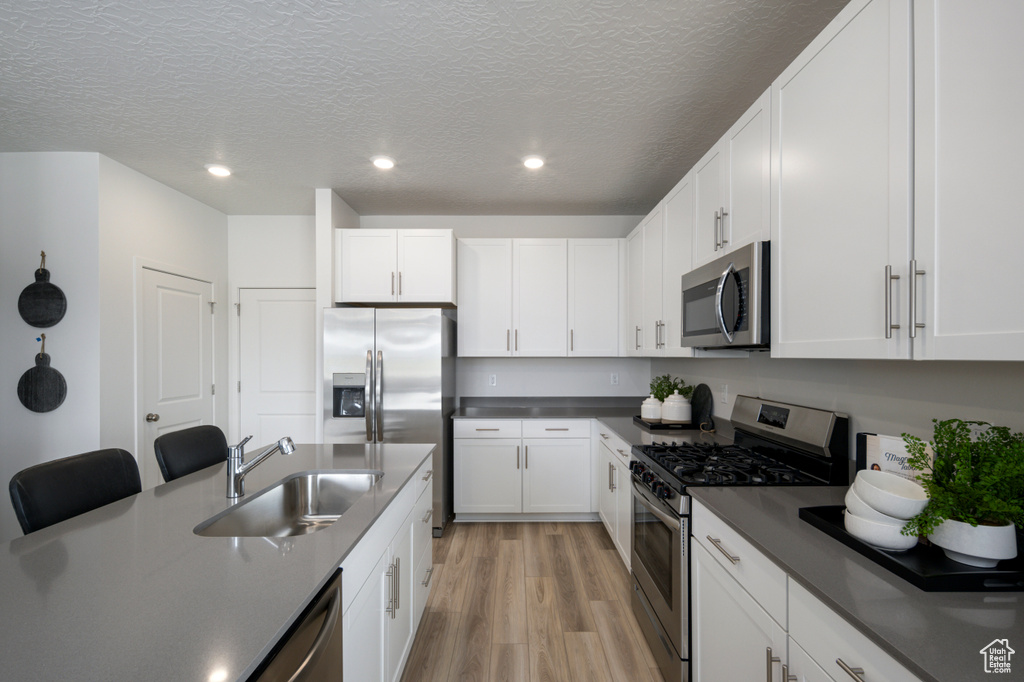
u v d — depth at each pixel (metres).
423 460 2.17
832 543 1.17
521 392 4.16
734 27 1.67
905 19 1.01
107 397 2.83
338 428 3.33
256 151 2.73
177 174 3.10
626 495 2.62
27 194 2.75
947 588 0.92
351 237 3.51
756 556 1.20
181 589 0.96
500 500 3.60
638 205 3.81
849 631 0.86
